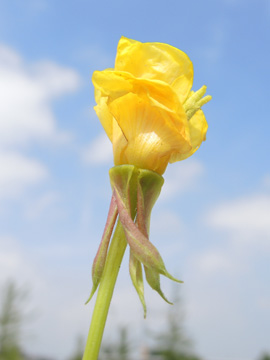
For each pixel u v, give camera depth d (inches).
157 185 3.8
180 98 3.8
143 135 3.8
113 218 3.8
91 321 3.5
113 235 3.8
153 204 3.8
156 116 3.8
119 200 3.7
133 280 3.6
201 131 4.4
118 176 3.8
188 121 4.1
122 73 3.6
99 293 3.6
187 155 4.3
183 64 3.8
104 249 3.7
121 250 3.7
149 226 3.8
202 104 4.1
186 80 3.8
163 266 3.4
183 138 3.7
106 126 4.1
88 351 3.5
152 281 3.5
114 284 3.6
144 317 3.5
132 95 3.8
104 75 3.7
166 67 3.8
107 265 3.7
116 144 3.9
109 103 3.8
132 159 3.8
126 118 3.8
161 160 3.8
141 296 3.6
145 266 3.5
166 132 3.8
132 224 3.6
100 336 3.5
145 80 3.6
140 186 3.7
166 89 3.7
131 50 3.8
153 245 3.5
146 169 3.8
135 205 3.8
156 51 3.8
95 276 3.6
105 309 3.6
